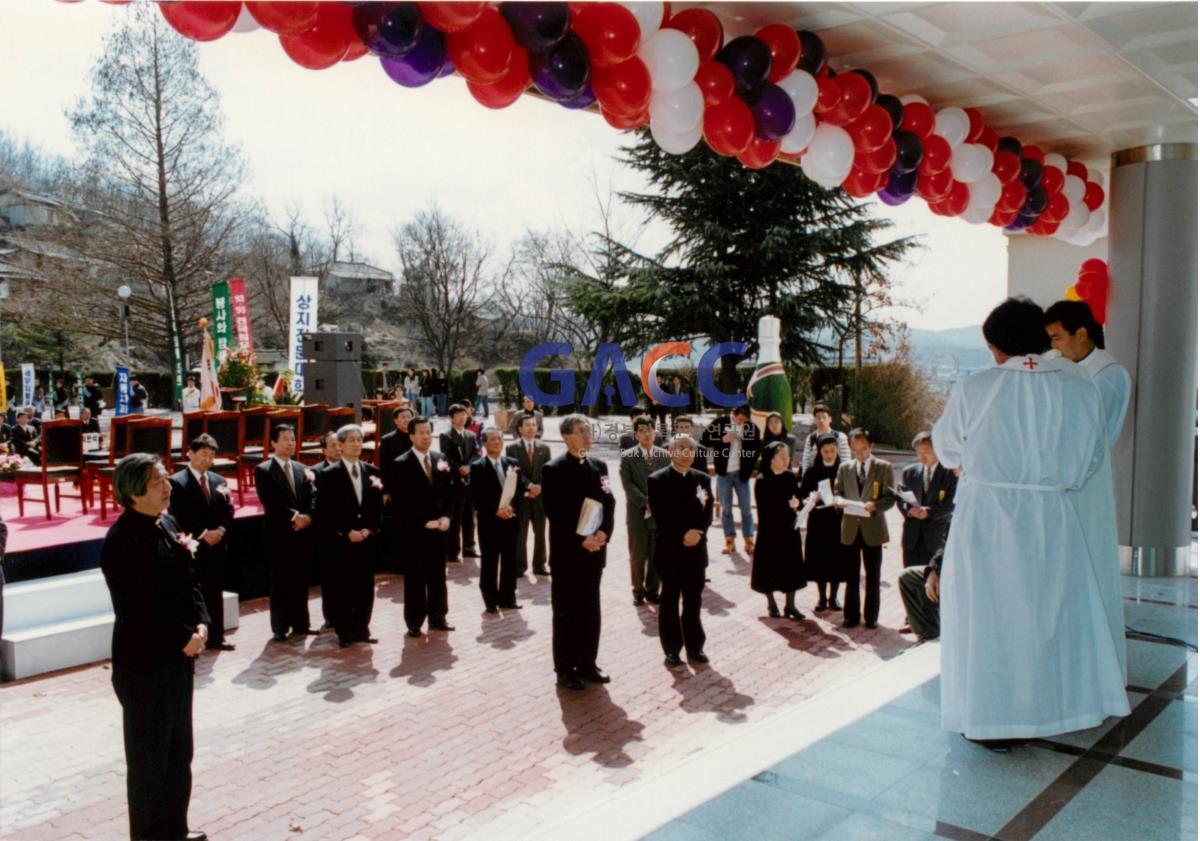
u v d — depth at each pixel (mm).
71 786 4625
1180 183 7145
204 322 14516
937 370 22969
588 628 6039
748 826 3211
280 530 7066
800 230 22781
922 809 3295
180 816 3695
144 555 3508
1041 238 9070
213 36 3316
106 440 16688
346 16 3527
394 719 5488
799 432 22672
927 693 4582
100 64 26562
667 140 5016
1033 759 3715
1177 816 3205
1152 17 4699
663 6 4645
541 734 5262
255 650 6859
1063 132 7047
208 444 6824
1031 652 3641
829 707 4402
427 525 7188
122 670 3518
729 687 6098
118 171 27812
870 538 7410
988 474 3686
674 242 24406
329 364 14234
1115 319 7449
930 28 4957
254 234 36625
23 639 6289
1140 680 4621
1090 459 3695
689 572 6504
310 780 4637
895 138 5984
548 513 6027
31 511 9945
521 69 4121
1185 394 7199
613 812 3367
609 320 24938
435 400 29172
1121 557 7391
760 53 4867
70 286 29562
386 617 7801
